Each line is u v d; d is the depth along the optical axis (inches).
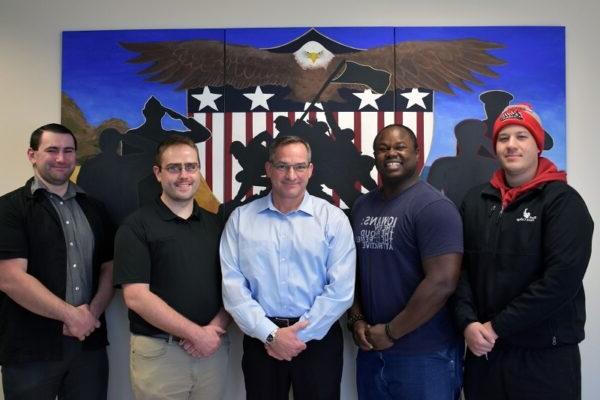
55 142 71.6
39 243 70.8
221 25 85.6
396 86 83.9
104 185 85.3
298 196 70.6
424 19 84.7
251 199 84.6
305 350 69.5
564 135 82.7
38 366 71.1
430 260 65.6
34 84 86.7
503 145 66.6
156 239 67.9
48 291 69.1
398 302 69.1
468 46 83.7
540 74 83.3
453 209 67.5
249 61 84.7
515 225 64.3
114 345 85.0
